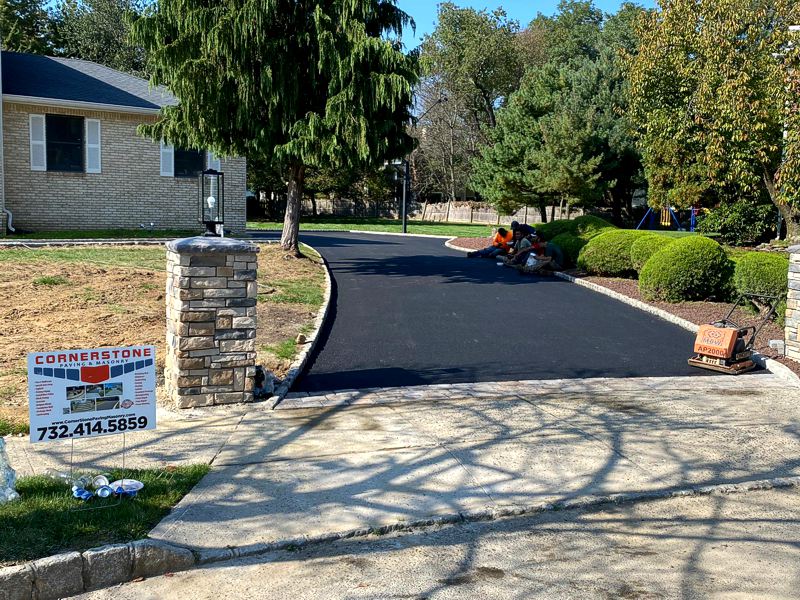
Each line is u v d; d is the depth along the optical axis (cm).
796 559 464
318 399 787
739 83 1588
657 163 2188
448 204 5478
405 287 1512
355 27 1452
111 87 2197
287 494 530
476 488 557
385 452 627
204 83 1423
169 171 2191
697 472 607
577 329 1184
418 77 1542
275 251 1750
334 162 1498
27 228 2019
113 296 1149
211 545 449
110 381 512
